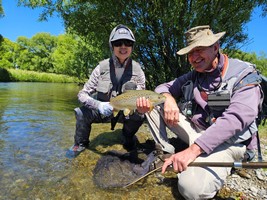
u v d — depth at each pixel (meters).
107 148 1.71
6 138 1.93
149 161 1.35
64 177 1.32
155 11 3.12
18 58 34.62
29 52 35.12
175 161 0.97
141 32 3.30
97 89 1.57
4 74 14.74
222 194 1.17
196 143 0.98
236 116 0.98
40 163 1.48
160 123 1.34
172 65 3.72
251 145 1.12
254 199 1.14
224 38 3.54
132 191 1.19
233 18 3.35
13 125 2.34
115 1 3.28
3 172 1.35
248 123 0.98
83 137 1.66
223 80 1.09
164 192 1.19
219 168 1.03
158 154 1.35
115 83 1.57
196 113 1.22
